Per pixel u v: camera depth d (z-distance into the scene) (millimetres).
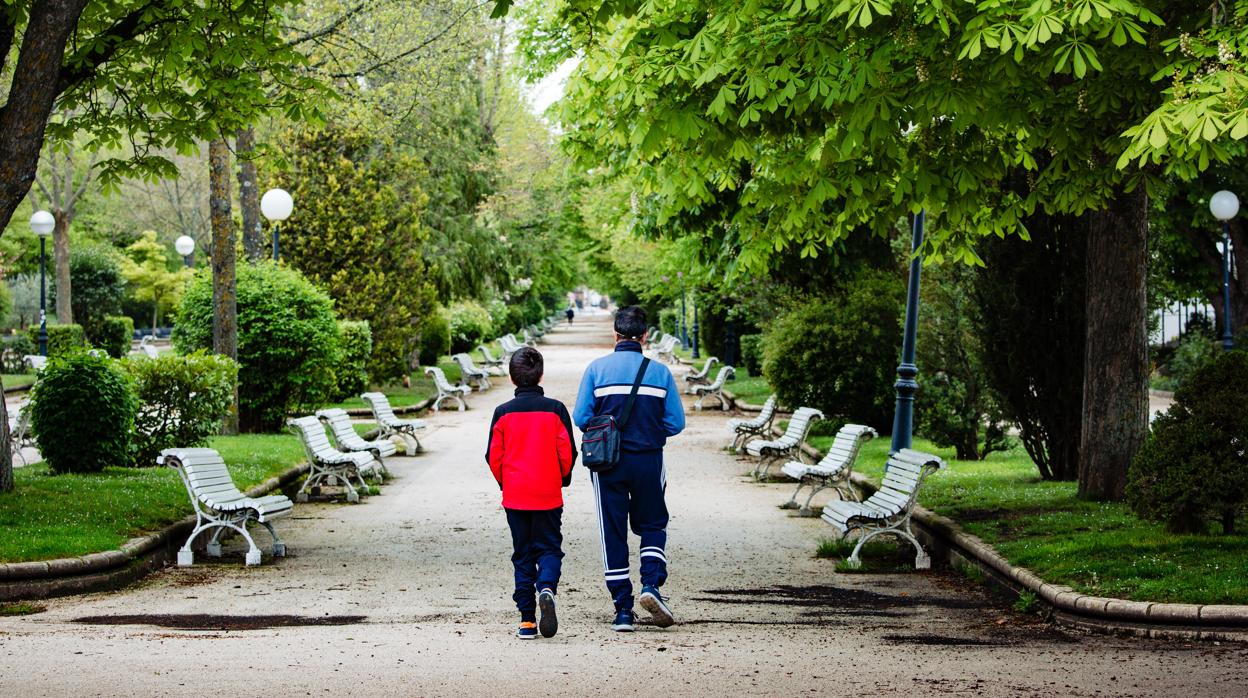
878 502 11039
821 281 21578
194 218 64625
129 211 65688
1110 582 7992
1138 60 8680
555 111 14852
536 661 6266
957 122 8797
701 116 9227
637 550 11242
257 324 20875
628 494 7391
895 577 9922
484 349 42875
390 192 30266
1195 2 8492
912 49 8477
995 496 12352
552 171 44375
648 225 16422
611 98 10258
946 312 17031
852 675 5922
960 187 10000
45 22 9562
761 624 7715
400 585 9391
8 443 11961
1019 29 7320
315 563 10492
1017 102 9266
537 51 16141
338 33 18578
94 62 11469
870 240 21297
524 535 7117
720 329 43406
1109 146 9672
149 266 61156
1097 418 11844
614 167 14477
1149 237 16016
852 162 10062
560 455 7137
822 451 18062
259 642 6910
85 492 12094
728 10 8570
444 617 7980
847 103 8766
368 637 7109
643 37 9828
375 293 29281
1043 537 9844
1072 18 7086
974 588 9367
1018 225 12008
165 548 10578
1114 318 11758
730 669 6051
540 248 44031
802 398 20547
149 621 7785
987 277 13852
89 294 53156
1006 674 5988
